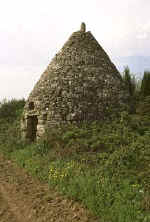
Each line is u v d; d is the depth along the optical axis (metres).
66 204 5.18
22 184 6.73
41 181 6.78
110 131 9.43
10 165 9.00
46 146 9.44
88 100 11.00
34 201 5.52
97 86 11.52
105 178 5.77
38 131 10.98
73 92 11.04
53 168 7.04
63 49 12.70
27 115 11.86
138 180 5.84
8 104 19.92
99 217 4.51
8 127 15.23
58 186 6.07
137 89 15.95
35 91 12.12
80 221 4.46
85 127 9.95
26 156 9.23
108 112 10.99
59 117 10.54
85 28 13.34
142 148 7.60
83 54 12.19
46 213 4.91
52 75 11.88
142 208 4.46
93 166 6.90
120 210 4.39
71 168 6.71
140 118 10.35
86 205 4.95
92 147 8.12
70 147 8.55
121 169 6.44
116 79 12.42
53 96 11.07
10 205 5.45
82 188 5.47
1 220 4.79
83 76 11.54
